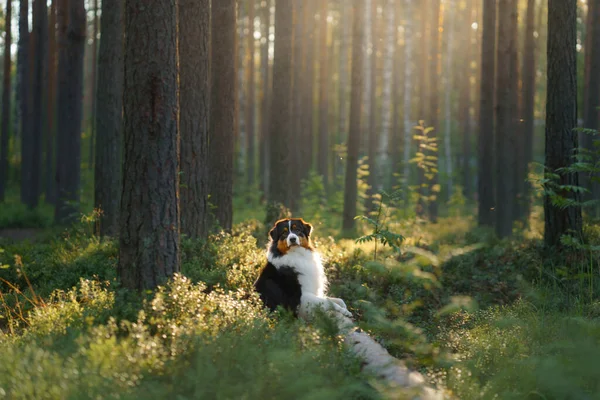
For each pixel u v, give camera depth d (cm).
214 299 686
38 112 2570
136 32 727
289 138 1856
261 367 506
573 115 1130
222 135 1440
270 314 734
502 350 630
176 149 753
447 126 4397
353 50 1994
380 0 3500
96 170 1542
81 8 1970
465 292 1023
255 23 4588
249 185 3662
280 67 1834
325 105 3403
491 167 2005
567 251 1088
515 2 2039
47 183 2828
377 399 495
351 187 2008
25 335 630
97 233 1442
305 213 2267
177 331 568
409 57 3388
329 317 655
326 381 508
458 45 4112
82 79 2033
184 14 1208
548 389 529
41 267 1056
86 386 456
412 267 802
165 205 741
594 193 1803
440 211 3397
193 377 477
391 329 676
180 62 1202
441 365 599
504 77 1805
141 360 504
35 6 2527
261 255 1022
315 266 826
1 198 2739
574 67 1127
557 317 769
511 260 1173
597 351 545
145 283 732
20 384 453
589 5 2170
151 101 729
